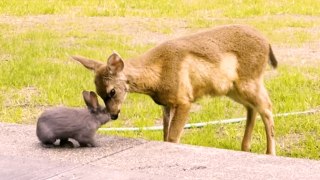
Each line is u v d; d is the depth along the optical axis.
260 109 11.80
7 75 18.00
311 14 29.73
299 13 29.92
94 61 10.73
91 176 8.35
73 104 15.61
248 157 9.04
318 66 19.64
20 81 17.58
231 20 28.00
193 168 8.55
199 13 30.02
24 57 20.42
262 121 13.09
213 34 11.44
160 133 13.35
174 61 10.89
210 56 11.19
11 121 14.31
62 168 8.65
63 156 9.06
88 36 24.75
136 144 9.63
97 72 10.48
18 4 31.84
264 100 11.81
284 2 32.09
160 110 15.05
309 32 25.45
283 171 8.44
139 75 10.66
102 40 23.64
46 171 8.57
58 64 19.38
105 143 9.66
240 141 12.99
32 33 24.92
